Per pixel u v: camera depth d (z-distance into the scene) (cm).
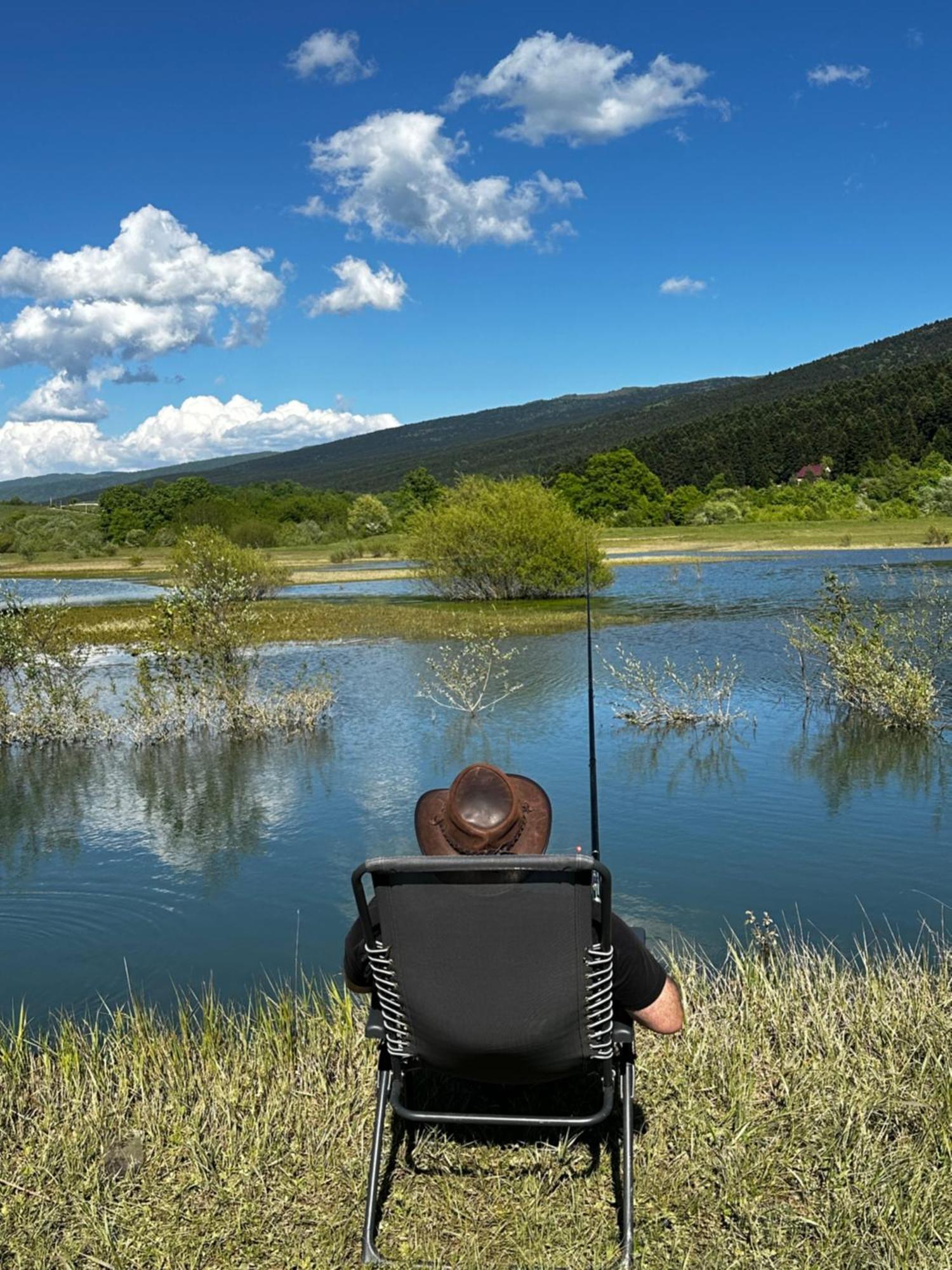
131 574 5650
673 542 6147
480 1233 287
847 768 945
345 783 954
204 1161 320
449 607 2866
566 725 1167
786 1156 312
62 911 661
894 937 567
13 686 1541
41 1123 353
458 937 267
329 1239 285
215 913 652
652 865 698
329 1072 385
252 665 1653
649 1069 364
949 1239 270
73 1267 278
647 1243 278
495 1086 356
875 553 4778
